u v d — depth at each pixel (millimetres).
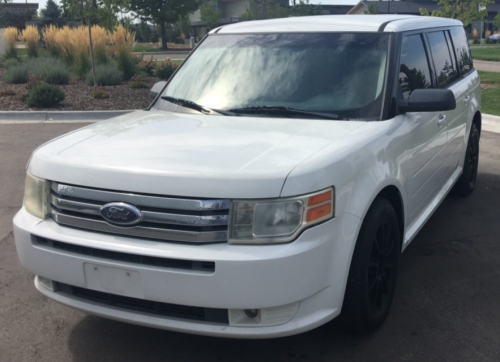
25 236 2992
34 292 4020
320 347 3270
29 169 3148
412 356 3170
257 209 2623
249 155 2873
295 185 2654
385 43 3900
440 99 3568
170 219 2662
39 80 15133
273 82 3891
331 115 3570
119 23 18266
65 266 2871
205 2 55438
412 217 4055
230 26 4676
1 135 9883
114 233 2771
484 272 4277
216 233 2635
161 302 2754
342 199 2854
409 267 4375
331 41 4027
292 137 3170
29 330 3514
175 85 4309
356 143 3102
